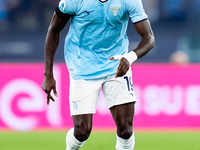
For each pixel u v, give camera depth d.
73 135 14.40
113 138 23.45
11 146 21.50
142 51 13.11
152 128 25.98
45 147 21.30
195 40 37.12
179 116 26.03
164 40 37.03
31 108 25.80
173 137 24.06
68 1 13.31
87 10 13.21
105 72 14.12
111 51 14.18
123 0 13.27
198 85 26.06
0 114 25.70
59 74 25.86
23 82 25.75
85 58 14.18
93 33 13.66
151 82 26.03
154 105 26.03
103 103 25.89
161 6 37.53
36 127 25.81
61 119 25.94
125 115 14.08
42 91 25.83
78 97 14.20
